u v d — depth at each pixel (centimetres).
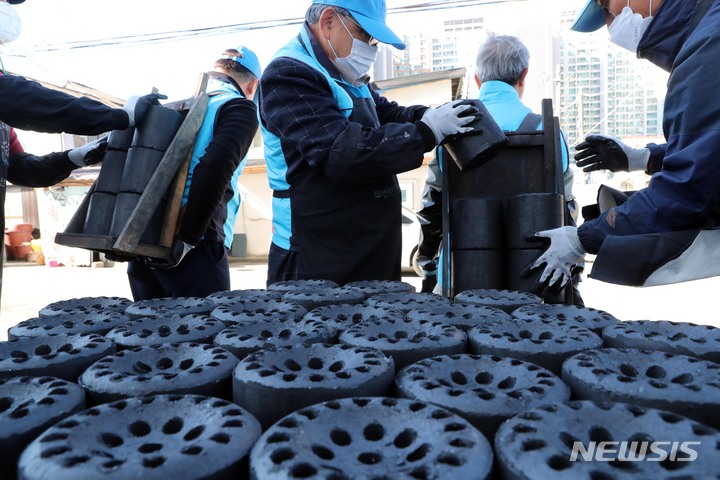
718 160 115
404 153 159
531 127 212
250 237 1380
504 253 173
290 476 50
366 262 192
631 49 154
